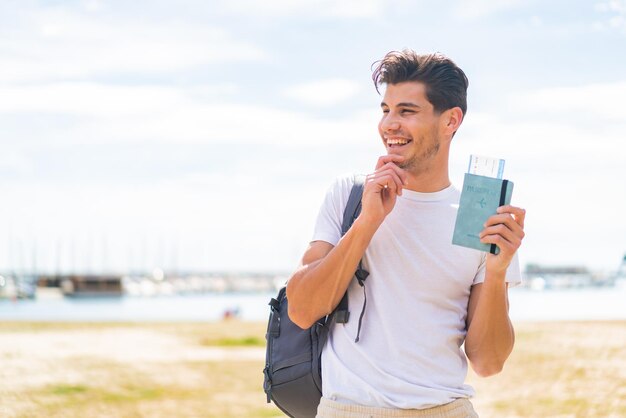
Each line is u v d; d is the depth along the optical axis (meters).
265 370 3.30
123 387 10.15
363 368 3.09
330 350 3.17
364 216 2.98
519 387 9.16
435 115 3.13
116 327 17.78
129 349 13.85
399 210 3.20
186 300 82.69
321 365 3.21
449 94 3.13
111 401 9.30
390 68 3.15
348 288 3.17
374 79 3.23
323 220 3.29
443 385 3.09
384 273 3.14
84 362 12.03
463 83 3.20
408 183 3.21
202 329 17.95
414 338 3.10
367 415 3.02
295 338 3.27
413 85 3.12
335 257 3.04
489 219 3.00
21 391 9.64
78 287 87.69
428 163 3.17
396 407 3.01
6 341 14.26
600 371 9.70
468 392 3.17
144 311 56.22
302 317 3.13
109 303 73.06
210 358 13.06
